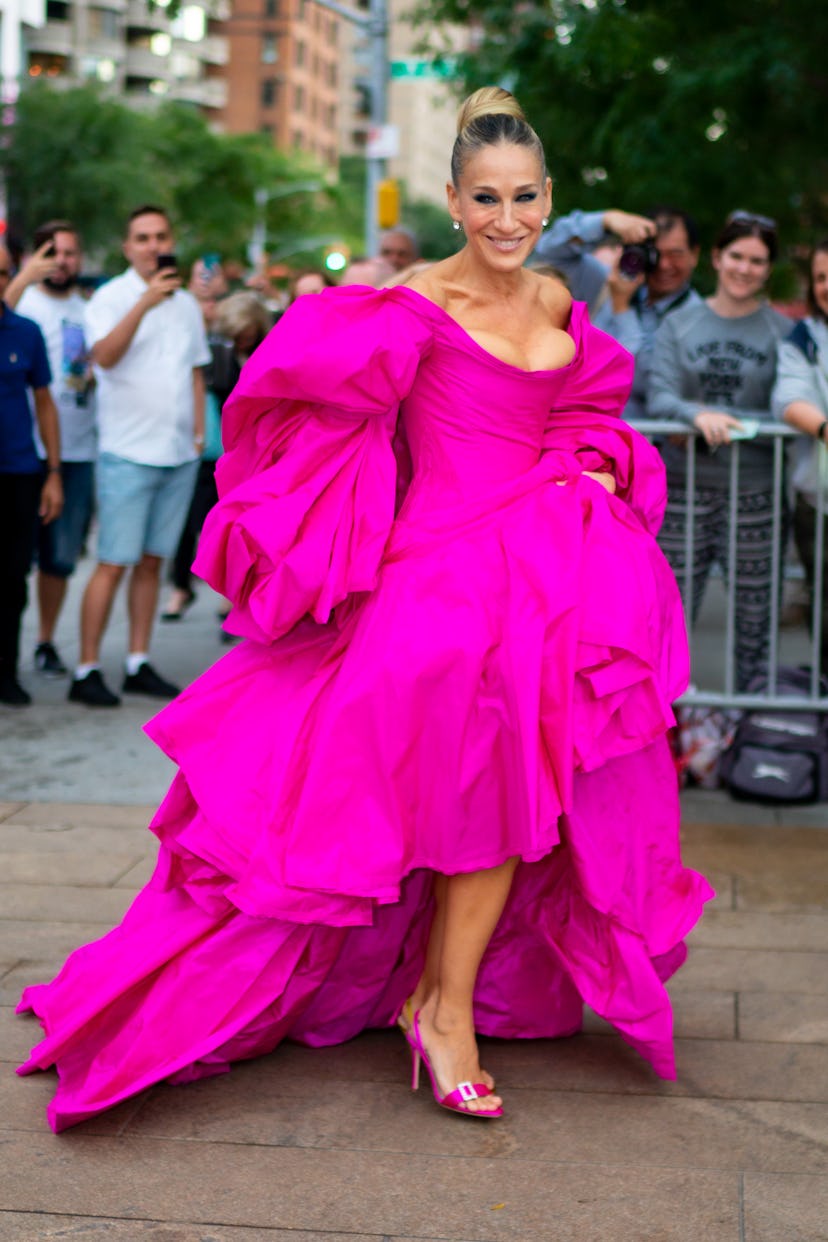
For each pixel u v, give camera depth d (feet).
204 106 307.17
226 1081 10.12
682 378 17.79
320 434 9.80
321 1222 8.41
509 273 9.85
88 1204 8.58
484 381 9.75
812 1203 8.61
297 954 9.89
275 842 9.54
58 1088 9.79
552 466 10.11
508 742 9.34
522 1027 10.69
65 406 22.98
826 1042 10.66
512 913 10.39
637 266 18.92
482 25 48.96
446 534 9.82
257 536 9.64
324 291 9.82
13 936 12.53
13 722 20.35
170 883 10.32
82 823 15.78
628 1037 9.86
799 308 51.47
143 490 21.06
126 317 20.42
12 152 134.10
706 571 17.87
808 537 17.49
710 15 43.09
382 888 9.41
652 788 10.12
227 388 27.63
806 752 16.53
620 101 44.09
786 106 42.14
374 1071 10.31
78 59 254.88
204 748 9.98
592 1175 8.91
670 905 10.22
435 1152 9.18
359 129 375.25
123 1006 9.91
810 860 14.60
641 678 9.57
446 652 9.32
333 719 9.49
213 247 189.06
